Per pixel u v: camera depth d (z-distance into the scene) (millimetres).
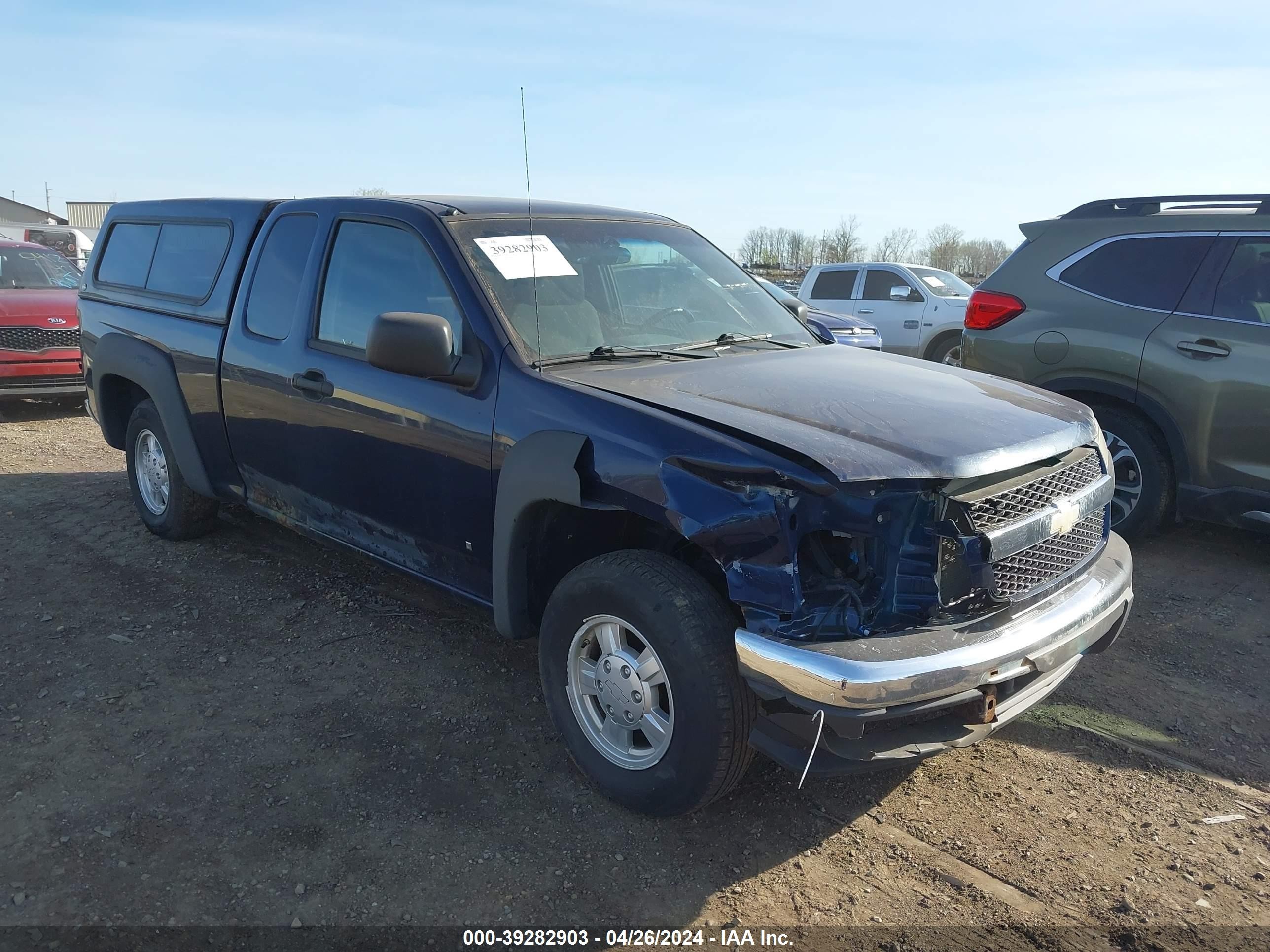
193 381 4621
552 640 3049
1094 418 3285
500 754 3279
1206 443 4949
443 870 2684
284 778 3115
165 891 2570
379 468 3648
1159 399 5086
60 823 2846
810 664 2361
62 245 22875
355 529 3926
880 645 2430
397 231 3695
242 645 4082
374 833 2840
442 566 3564
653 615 2672
